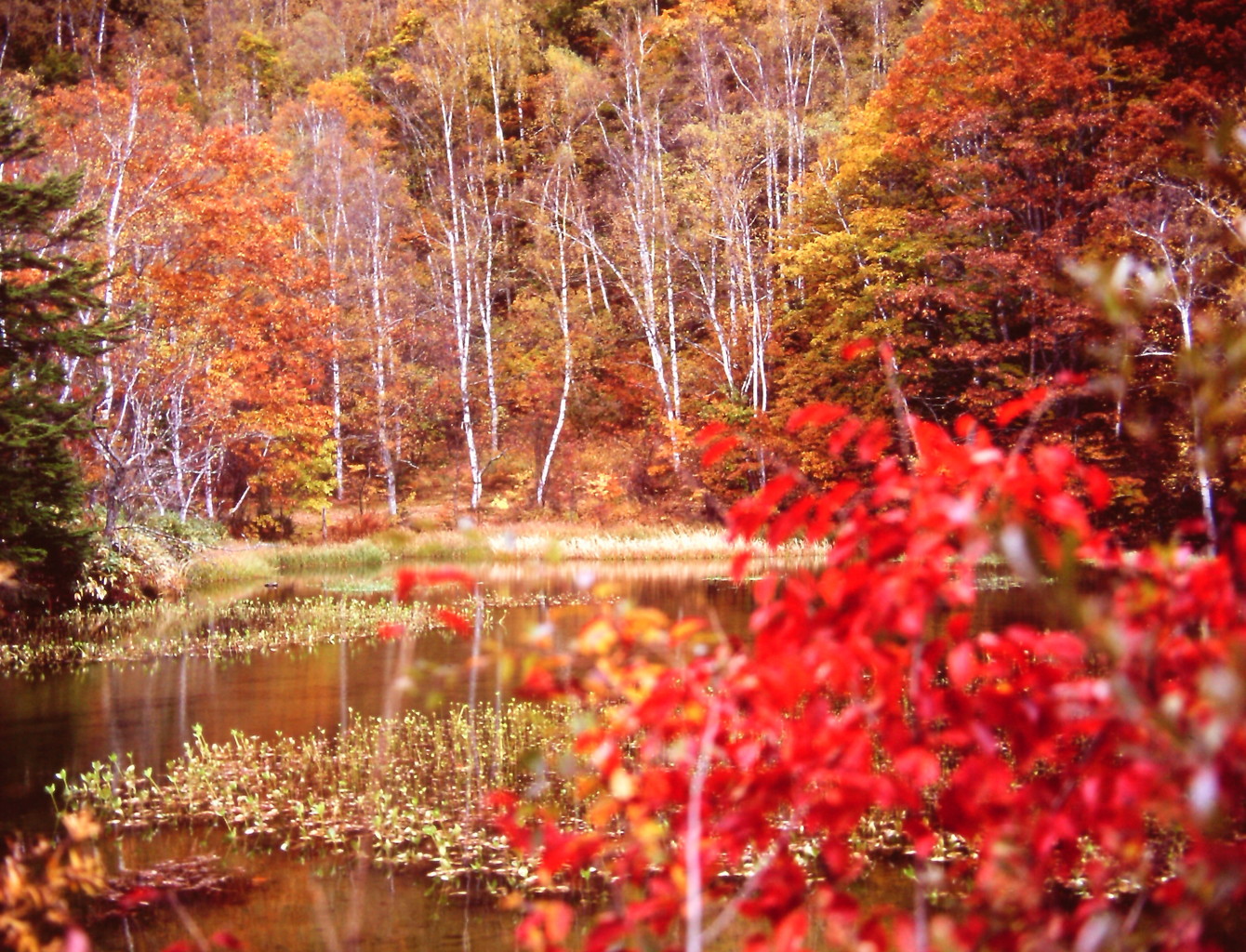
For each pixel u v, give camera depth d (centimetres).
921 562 190
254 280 3212
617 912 216
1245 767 157
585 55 5256
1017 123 2583
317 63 5425
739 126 3662
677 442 3394
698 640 223
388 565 2933
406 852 633
